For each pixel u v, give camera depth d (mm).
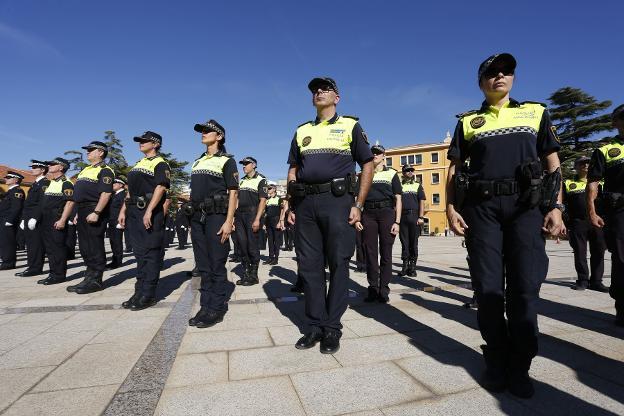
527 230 1950
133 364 2256
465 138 2230
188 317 3404
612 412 1665
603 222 3361
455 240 22375
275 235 7977
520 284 1941
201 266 3391
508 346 1982
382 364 2246
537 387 1923
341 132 2805
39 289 4973
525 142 2008
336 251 2668
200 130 3648
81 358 2359
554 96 31344
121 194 8273
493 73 2111
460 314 3492
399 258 9469
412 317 3385
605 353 2426
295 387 1927
